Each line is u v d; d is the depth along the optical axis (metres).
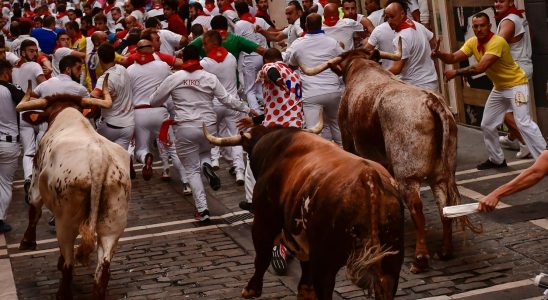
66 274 8.53
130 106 12.45
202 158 11.43
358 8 19.28
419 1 16.14
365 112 9.33
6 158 11.39
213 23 13.70
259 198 7.10
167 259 9.95
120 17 22.91
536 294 8.02
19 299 8.98
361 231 6.07
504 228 9.83
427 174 8.84
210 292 8.77
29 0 33.69
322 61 11.64
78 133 8.51
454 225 10.04
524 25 12.95
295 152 6.89
